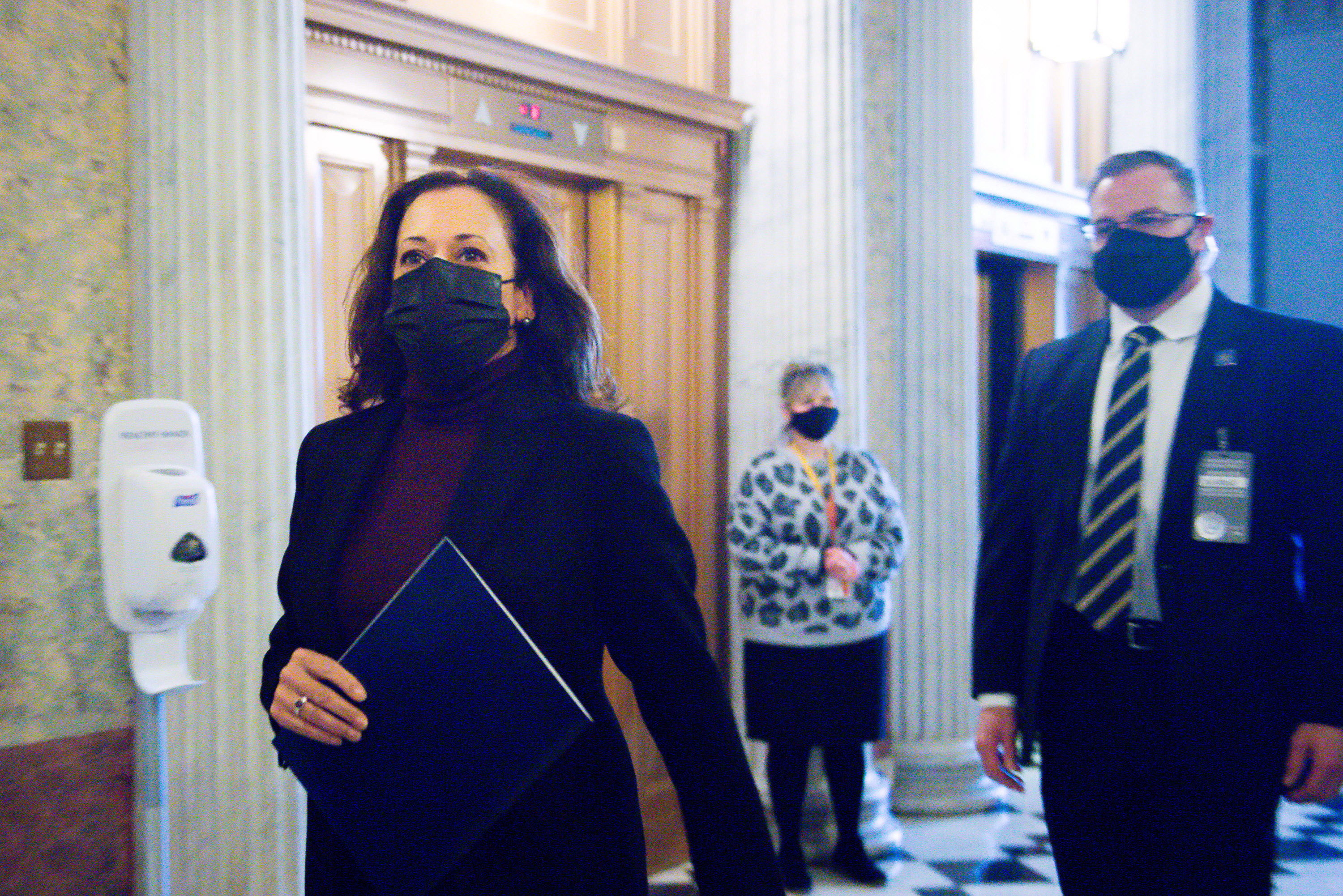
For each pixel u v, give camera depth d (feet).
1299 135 23.45
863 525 11.34
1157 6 20.04
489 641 3.28
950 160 14.71
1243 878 5.15
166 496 6.42
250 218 7.79
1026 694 6.01
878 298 14.34
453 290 3.86
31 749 7.30
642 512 3.68
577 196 12.08
